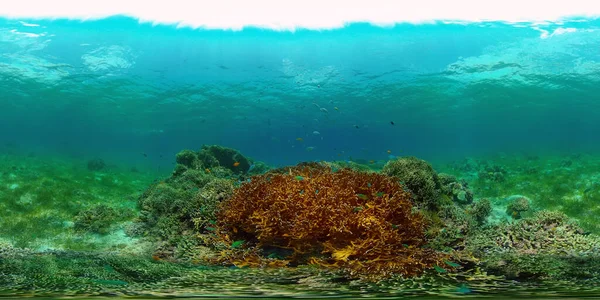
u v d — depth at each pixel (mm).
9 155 24500
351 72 37594
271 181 7215
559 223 7363
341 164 9734
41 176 13727
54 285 4680
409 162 8391
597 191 10797
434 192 7875
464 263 5887
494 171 15453
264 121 52250
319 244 6125
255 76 38250
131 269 5547
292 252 6297
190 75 37594
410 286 4703
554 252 6445
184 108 45062
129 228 7797
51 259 5938
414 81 38938
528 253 6477
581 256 6148
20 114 51906
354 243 5973
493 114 52156
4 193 10328
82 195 10789
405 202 6754
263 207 6578
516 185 12227
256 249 6375
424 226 6961
